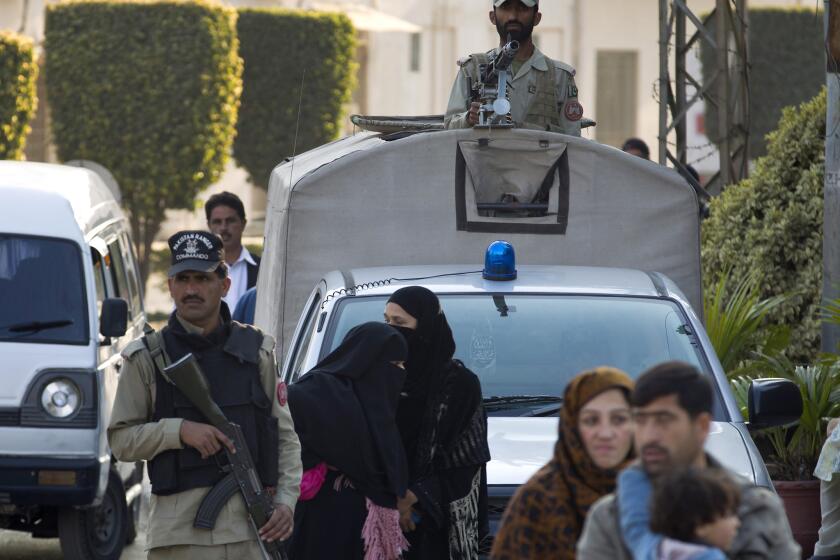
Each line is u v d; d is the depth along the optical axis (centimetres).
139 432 1222
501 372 1552
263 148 6225
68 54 5522
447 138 1856
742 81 3106
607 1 7612
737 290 2200
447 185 1861
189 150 5509
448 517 1289
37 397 1995
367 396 1280
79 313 2066
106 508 2164
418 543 1302
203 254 1256
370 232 1855
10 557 2289
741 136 3105
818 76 7394
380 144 1881
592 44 7625
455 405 1295
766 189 2508
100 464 2019
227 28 5584
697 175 3147
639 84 7669
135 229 5566
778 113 7375
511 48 1872
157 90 5494
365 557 1262
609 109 7675
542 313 1612
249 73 6181
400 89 7388
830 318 1959
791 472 1920
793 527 1870
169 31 5497
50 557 2295
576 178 1881
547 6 7594
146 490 2719
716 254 2584
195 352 1248
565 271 1742
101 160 5525
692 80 3112
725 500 747
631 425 862
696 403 800
